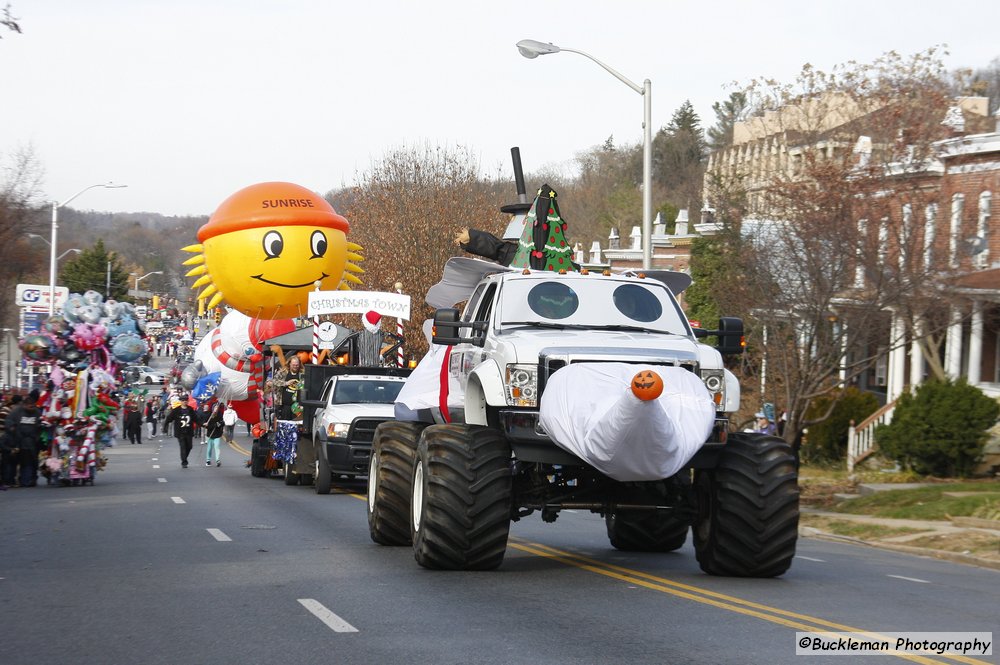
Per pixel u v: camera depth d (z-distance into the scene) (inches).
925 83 964.0
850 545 695.7
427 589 411.2
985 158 1064.8
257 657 300.5
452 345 509.4
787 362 884.6
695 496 458.3
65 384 1014.4
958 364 1252.5
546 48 1029.2
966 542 644.1
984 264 1114.7
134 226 6230.3
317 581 430.3
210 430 1450.5
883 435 1071.0
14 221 1457.9
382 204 1982.0
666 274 526.9
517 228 645.9
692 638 324.8
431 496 435.5
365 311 1041.5
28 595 400.8
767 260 880.3
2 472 1004.6
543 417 406.6
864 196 875.4
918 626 354.0
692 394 406.0
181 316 5708.7
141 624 346.6
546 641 319.6
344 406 920.3
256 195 1086.4
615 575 453.1
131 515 717.9
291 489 975.6
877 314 873.5
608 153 4650.6
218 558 501.0
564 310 473.1
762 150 1074.7
